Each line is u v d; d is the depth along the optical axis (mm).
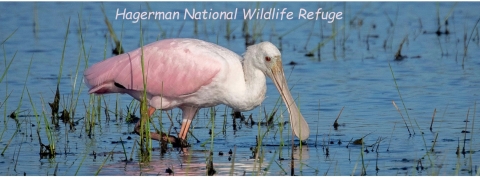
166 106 14305
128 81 14023
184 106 14367
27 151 13242
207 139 14227
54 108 15609
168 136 13742
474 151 12773
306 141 13875
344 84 18438
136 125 13750
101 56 21750
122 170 12016
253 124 15422
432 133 14070
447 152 12781
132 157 12898
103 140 14133
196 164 12438
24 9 28375
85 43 23422
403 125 14734
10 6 28750
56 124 15273
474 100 16438
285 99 13914
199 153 13250
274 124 15391
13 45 23016
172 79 13977
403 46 22922
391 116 15469
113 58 14297
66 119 15547
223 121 15695
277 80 13898
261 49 13914
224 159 12719
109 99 17516
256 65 13984
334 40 23625
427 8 28500
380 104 16484
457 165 11625
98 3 29203
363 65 20562
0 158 12758
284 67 20609
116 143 13922
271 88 18391
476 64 20094
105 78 14070
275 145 13742
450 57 21109
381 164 12156
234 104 14039
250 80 14000
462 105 16078
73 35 24578
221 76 13844
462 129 14273
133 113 15977
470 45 22625
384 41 23375
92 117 15039
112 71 14055
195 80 13867
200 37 24359
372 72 19688
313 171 11852
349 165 12172
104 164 12398
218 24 26359
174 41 14312
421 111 15742
